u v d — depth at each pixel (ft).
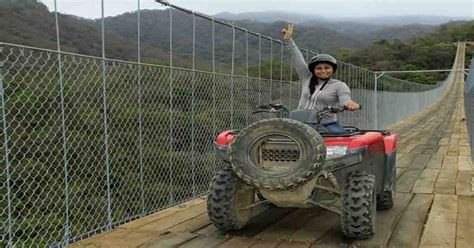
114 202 15.89
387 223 15.88
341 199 13.74
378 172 16.17
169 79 17.53
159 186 17.63
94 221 15.08
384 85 58.18
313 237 14.40
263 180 12.50
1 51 11.82
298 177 12.30
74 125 14.11
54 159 13.58
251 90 23.03
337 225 15.64
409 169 27.84
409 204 18.72
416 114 92.63
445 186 22.27
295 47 17.06
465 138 47.57
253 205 14.79
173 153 18.26
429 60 179.42
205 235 14.67
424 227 15.39
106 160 14.70
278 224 15.83
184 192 18.98
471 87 33.37
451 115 89.45
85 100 14.25
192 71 18.69
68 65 13.47
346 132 15.05
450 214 16.99
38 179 13.50
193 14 18.07
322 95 15.62
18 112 12.41
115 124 15.51
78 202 14.60
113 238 14.32
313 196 14.15
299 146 12.53
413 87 93.61
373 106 49.52
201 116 19.63
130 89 15.92
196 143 19.47
